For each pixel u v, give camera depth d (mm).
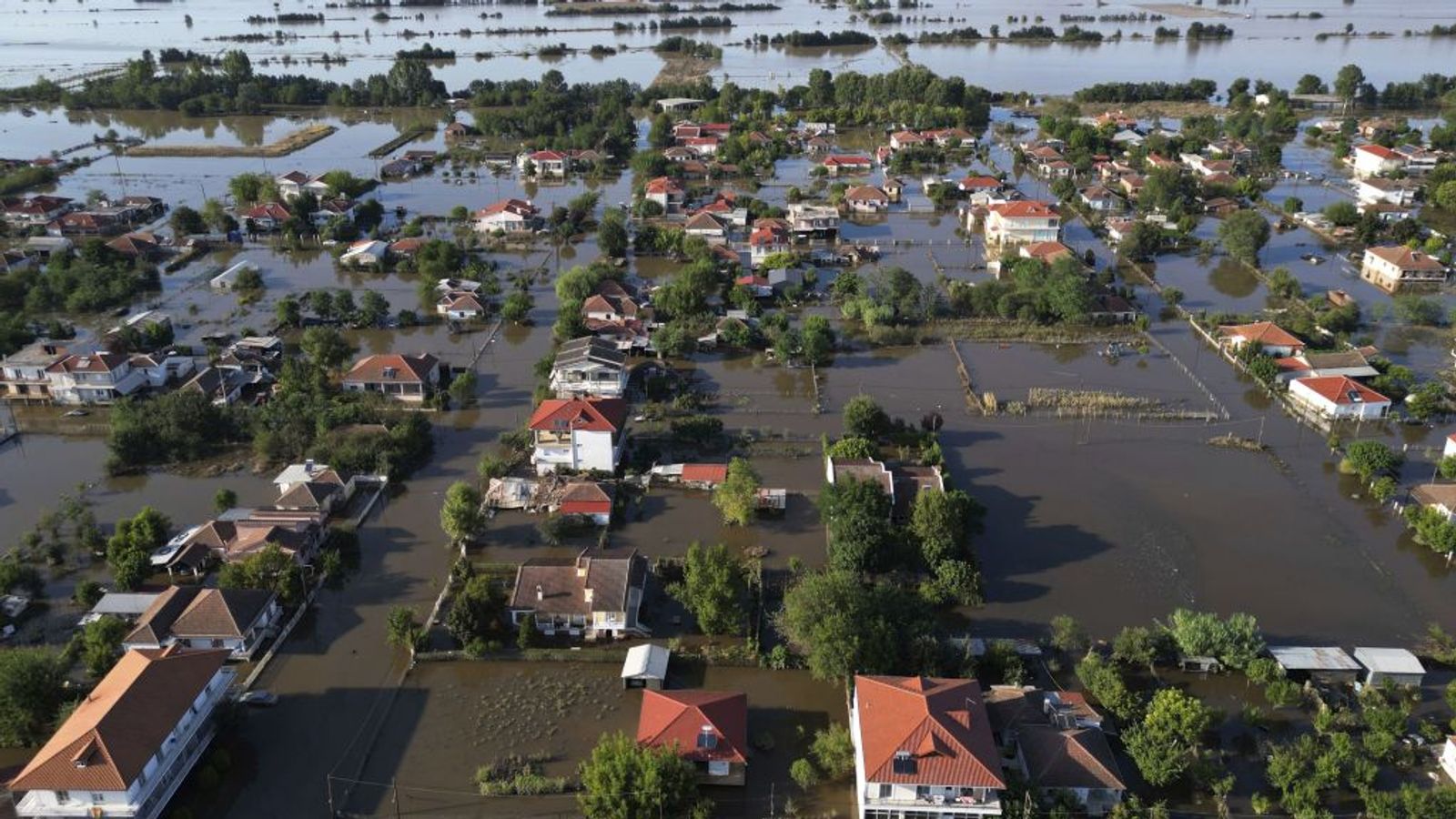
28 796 50656
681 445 94062
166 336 115000
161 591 71250
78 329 122312
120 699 53188
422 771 57406
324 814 54469
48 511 83375
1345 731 59156
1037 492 85938
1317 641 67562
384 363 103312
